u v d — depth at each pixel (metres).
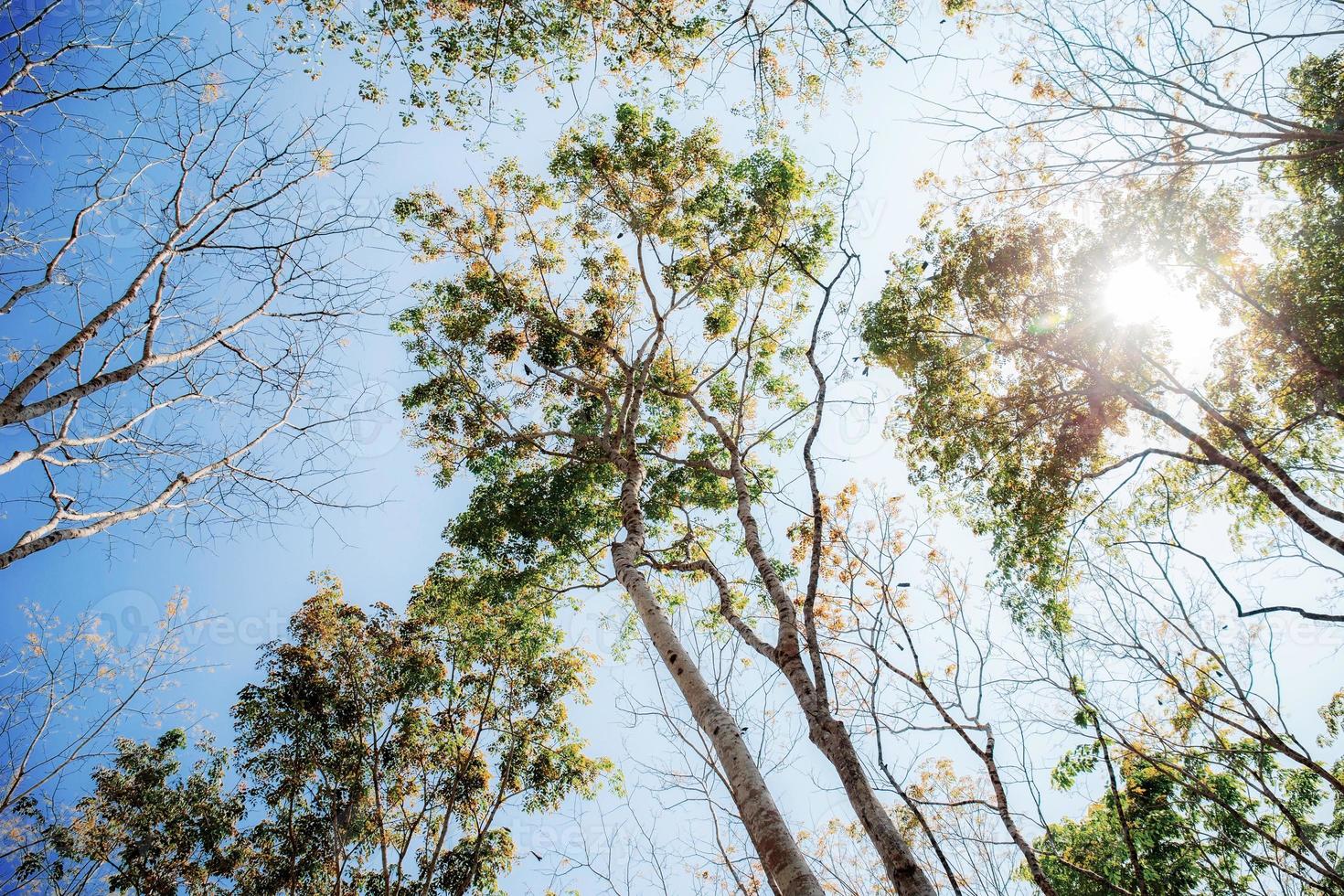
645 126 13.93
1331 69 8.83
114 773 14.43
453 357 14.48
